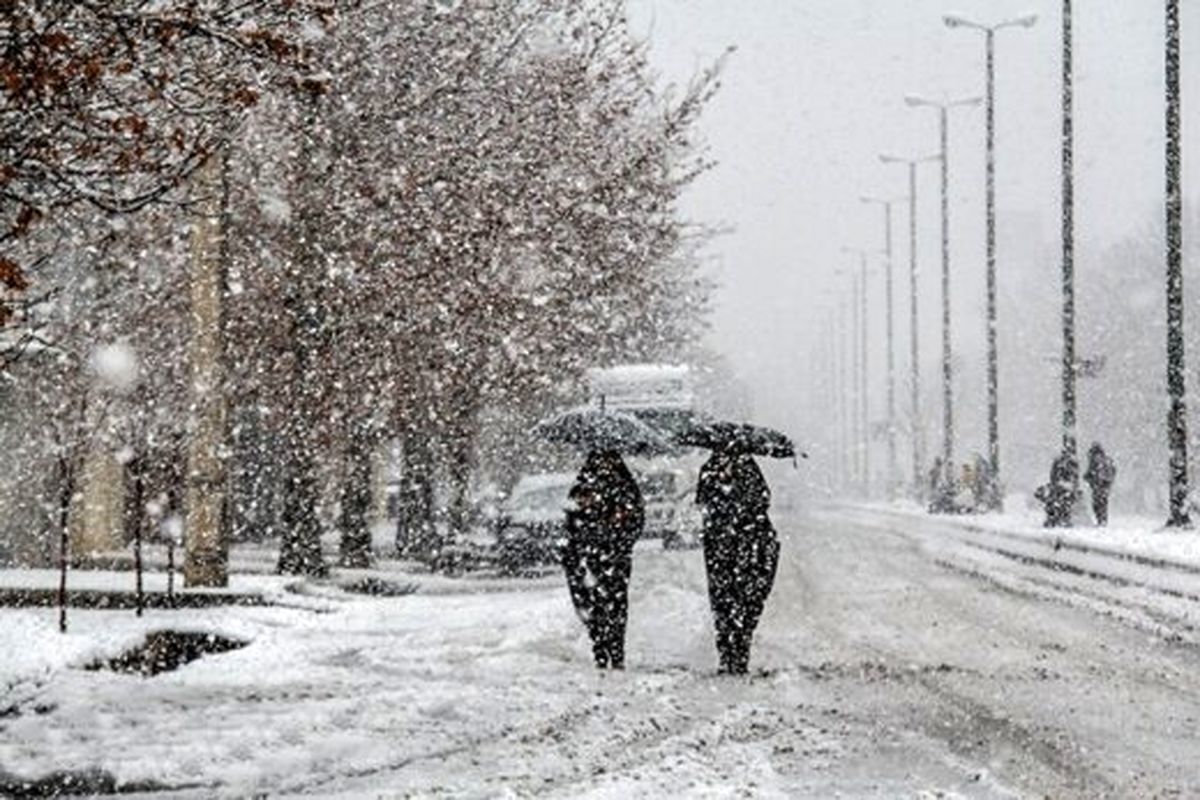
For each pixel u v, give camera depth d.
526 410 65.50
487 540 63.53
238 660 26.27
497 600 39.25
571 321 49.09
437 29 45.41
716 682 23.72
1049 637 30.05
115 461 55.47
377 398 45.59
